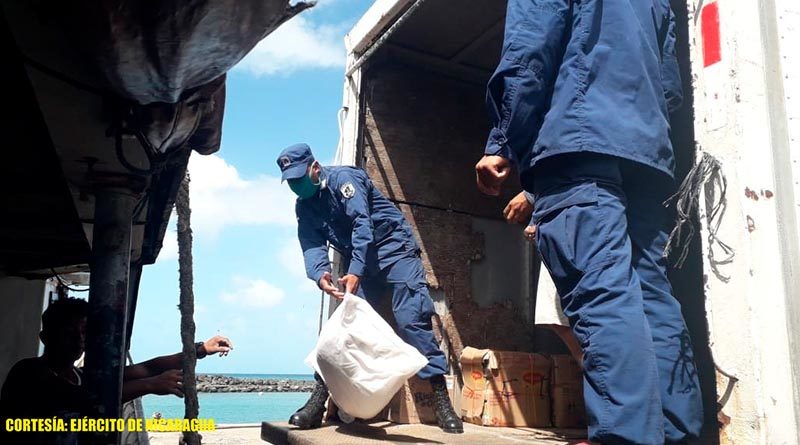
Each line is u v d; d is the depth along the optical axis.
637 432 1.43
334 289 2.97
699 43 1.79
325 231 3.23
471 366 3.11
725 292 1.59
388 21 3.40
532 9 1.75
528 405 2.95
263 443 4.78
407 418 2.98
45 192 2.71
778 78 1.68
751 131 1.63
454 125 3.93
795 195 1.61
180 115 1.71
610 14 1.77
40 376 2.49
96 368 1.84
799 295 1.55
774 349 1.51
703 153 1.71
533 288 3.86
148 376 2.91
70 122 1.68
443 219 3.75
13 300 4.73
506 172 1.89
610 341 1.51
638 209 1.82
